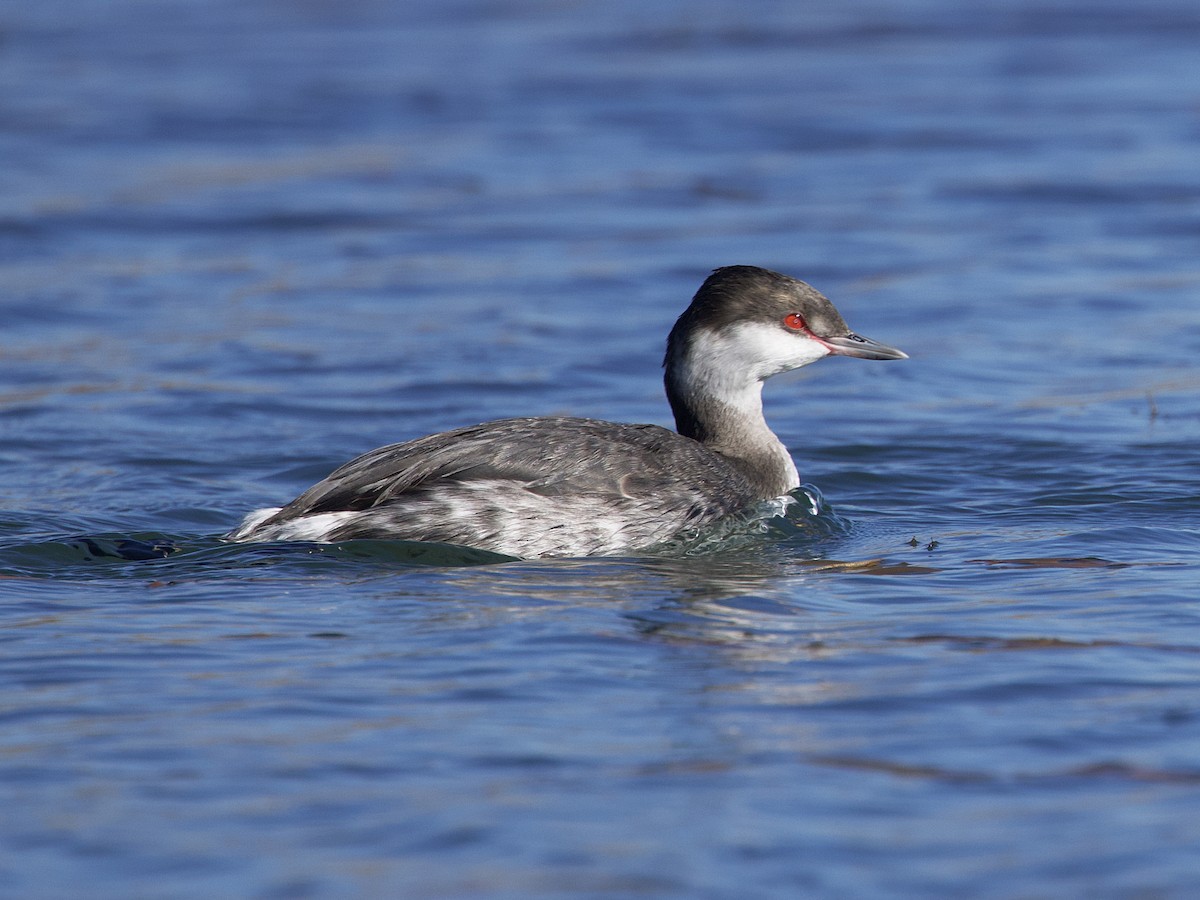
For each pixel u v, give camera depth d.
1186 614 10.65
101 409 17.69
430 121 32.81
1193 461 15.41
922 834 7.45
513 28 42.88
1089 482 14.84
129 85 35.91
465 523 12.41
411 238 25.48
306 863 7.18
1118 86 34.59
